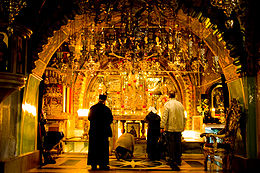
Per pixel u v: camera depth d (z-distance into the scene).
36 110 8.19
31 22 6.43
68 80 14.34
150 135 9.59
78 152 11.02
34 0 6.07
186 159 9.70
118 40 11.13
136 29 10.30
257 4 6.62
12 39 5.39
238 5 6.57
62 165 8.16
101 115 7.63
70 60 12.18
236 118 7.27
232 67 7.91
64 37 9.44
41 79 8.22
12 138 6.39
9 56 5.32
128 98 15.23
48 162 8.41
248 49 7.07
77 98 15.59
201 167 7.91
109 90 16.61
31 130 7.72
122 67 14.99
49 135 8.59
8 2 5.07
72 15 7.57
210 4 7.15
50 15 7.00
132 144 9.66
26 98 7.21
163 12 10.08
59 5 6.93
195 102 15.64
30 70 7.05
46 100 12.68
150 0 9.67
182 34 11.50
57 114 12.85
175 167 7.33
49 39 7.91
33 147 7.89
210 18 7.48
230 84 8.23
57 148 10.31
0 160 5.76
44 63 8.27
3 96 5.40
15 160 6.27
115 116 11.38
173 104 7.81
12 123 6.41
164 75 16.94
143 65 14.79
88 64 12.05
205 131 13.20
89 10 9.28
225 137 7.48
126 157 9.45
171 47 10.60
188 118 15.85
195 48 12.31
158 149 9.42
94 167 7.38
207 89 14.66
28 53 7.02
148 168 7.63
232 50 7.38
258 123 7.05
